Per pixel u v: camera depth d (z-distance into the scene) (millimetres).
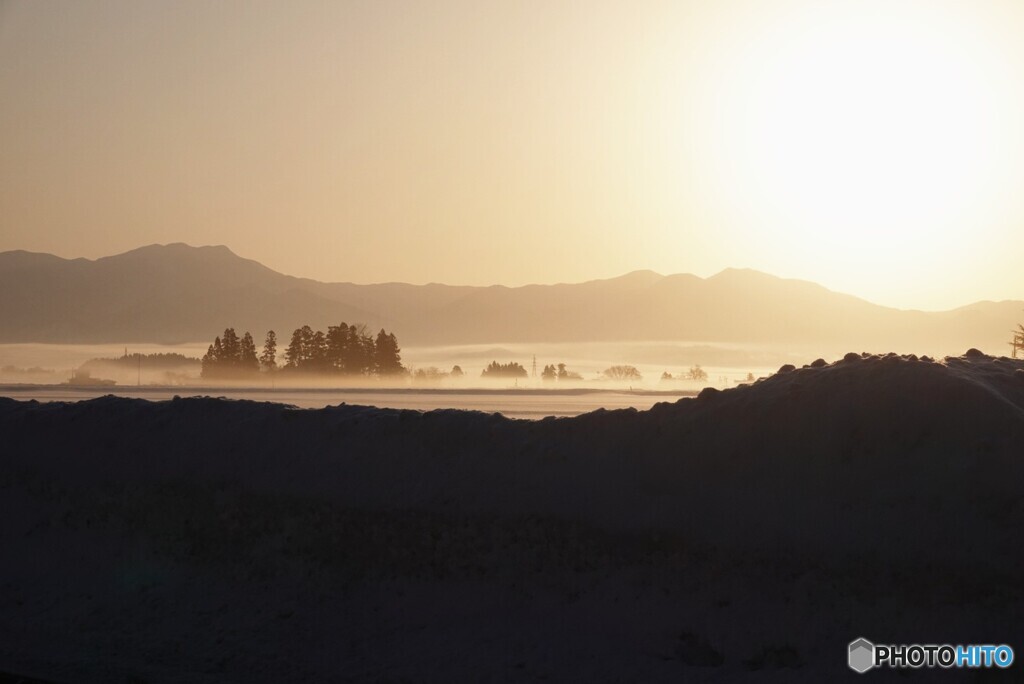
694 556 12398
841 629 11219
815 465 12570
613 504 13219
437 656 12133
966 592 11031
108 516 15773
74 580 14836
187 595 13992
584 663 11641
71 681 11297
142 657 12445
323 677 11781
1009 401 12555
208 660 12320
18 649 12836
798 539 12031
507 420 15055
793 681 10805
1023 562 10945
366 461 15031
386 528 14000
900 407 12570
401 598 13242
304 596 13602
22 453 17219
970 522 11391
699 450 13258
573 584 12727
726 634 11594
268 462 15555
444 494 14141
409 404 106875
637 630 11953
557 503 13500
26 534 15984
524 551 13203
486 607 12781
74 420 17438
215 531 14922
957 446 12016
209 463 15867
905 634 10969
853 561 11633
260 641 12805
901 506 11820
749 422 13234
